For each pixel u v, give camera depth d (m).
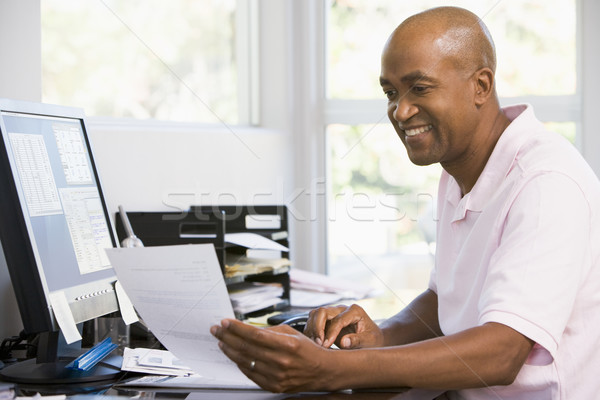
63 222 1.18
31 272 1.05
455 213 1.22
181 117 2.47
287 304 1.97
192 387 1.00
